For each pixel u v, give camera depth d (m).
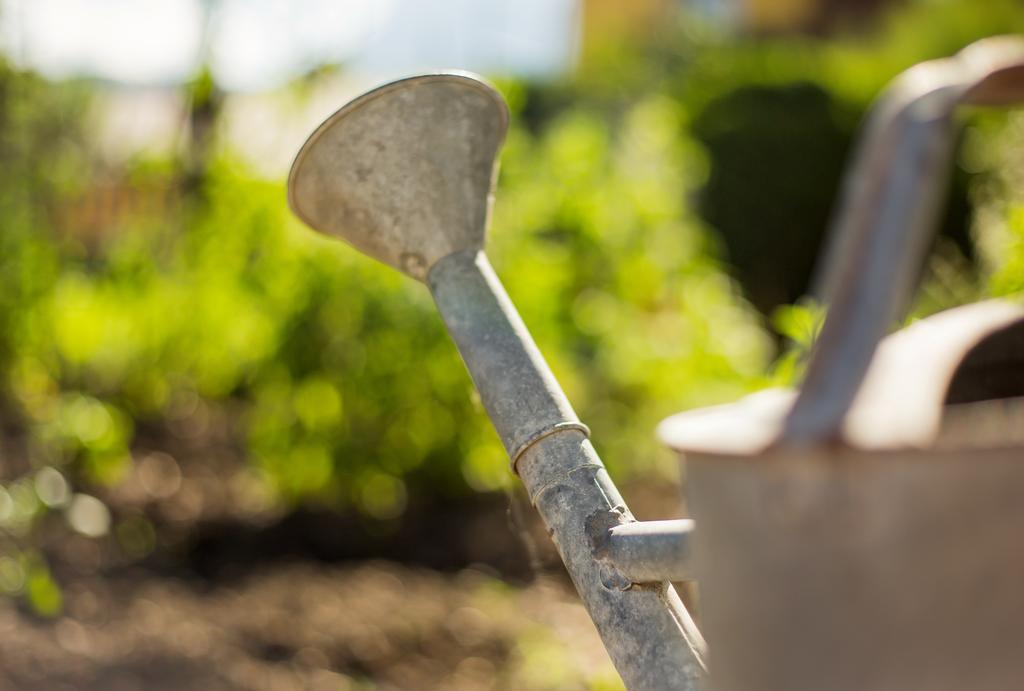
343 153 1.10
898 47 9.09
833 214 8.05
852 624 0.47
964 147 6.03
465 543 3.63
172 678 2.69
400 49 5.83
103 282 4.11
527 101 9.32
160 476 4.20
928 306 3.08
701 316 4.30
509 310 1.08
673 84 9.12
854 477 0.45
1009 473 0.45
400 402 3.77
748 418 0.52
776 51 8.72
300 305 3.79
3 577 2.83
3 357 3.75
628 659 0.85
